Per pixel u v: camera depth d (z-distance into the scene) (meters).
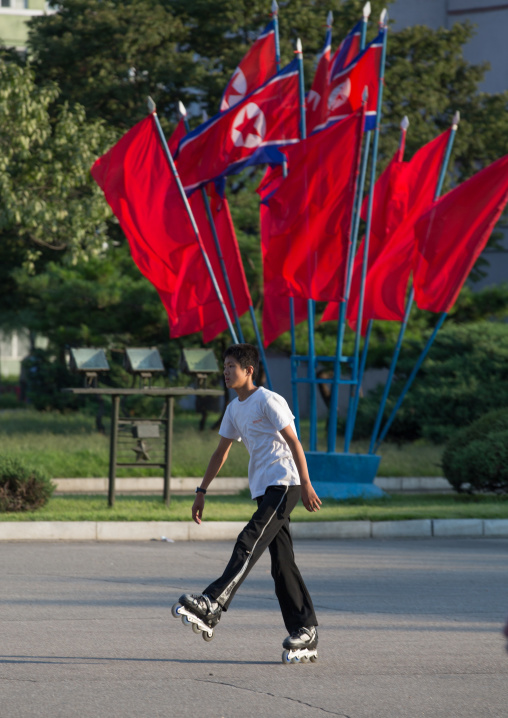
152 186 34.00
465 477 35.97
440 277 35.75
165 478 31.56
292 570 13.63
